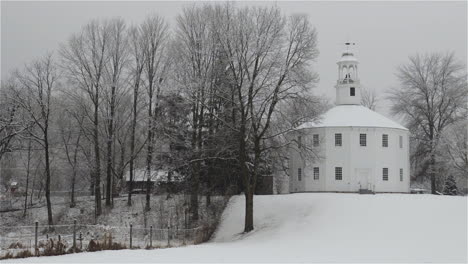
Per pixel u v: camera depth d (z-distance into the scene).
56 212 62.97
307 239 43.62
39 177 76.44
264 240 44.88
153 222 55.94
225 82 50.56
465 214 47.06
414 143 80.56
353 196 54.34
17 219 61.94
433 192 73.62
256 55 48.38
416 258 35.00
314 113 51.56
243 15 48.84
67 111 61.78
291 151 68.62
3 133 62.78
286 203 54.41
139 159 71.44
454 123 73.88
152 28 62.22
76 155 66.88
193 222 53.81
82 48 60.53
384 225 45.56
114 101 61.75
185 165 54.75
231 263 31.09
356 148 65.62
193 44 54.88
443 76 74.25
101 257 32.59
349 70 73.00
